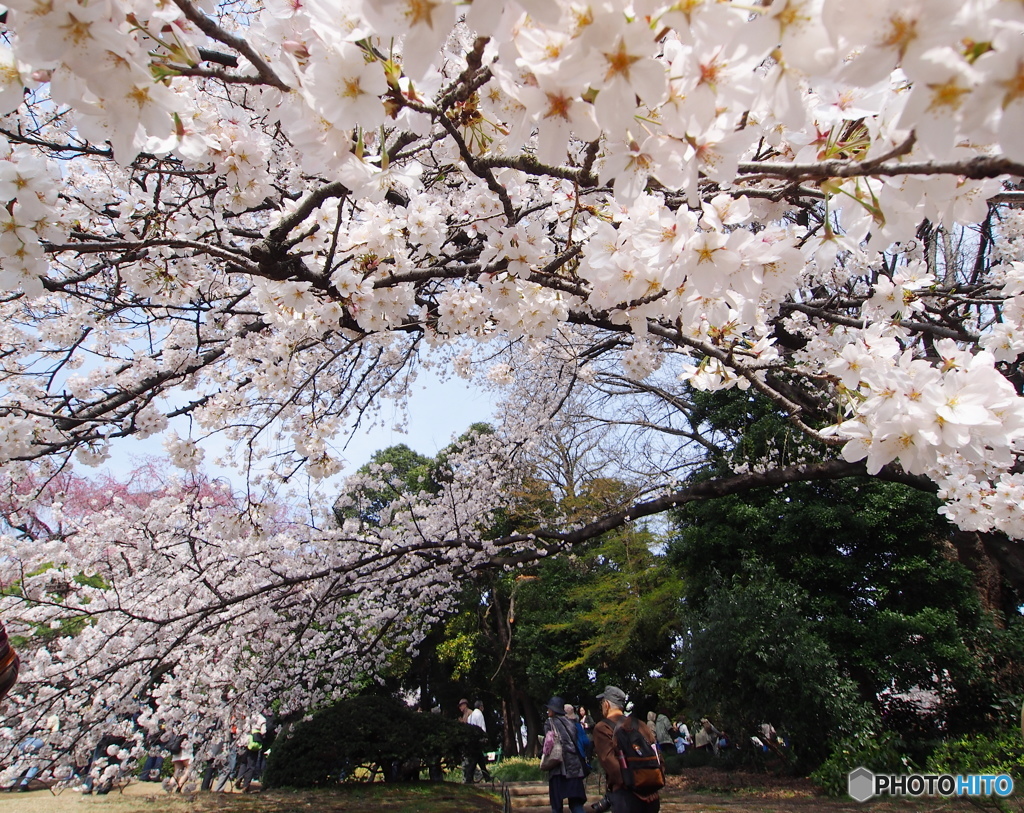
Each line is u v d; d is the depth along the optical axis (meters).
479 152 1.85
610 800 3.61
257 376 3.79
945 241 6.84
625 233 1.62
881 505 7.34
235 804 5.93
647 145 1.11
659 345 4.97
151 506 5.29
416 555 6.93
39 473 3.88
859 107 1.23
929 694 6.78
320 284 2.16
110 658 5.12
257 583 5.83
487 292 2.31
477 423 12.29
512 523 11.02
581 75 0.91
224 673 5.97
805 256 1.37
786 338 6.35
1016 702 5.76
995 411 1.35
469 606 12.91
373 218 2.28
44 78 1.21
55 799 5.98
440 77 1.31
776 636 6.65
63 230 1.67
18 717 4.77
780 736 7.09
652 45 0.86
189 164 3.07
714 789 6.73
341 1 1.05
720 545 8.45
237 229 3.34
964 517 2.71
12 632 5.03
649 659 11.67
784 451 7.53
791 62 0.88
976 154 1.12
